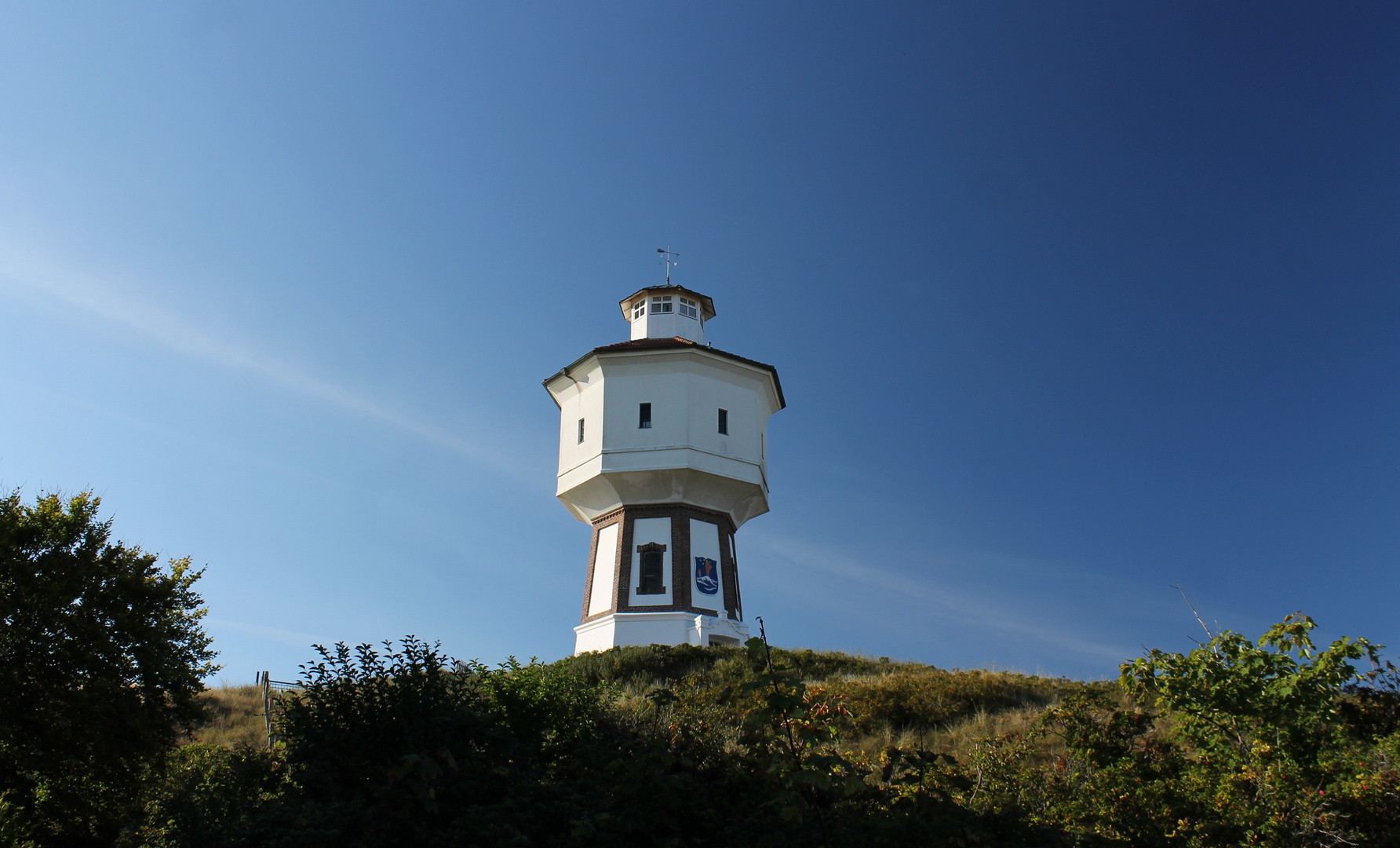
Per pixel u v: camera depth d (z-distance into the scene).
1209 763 14.41
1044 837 11.34
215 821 12.03
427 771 11.37
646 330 52.41
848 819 11.41
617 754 13.43
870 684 28.56
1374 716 14.62
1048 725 17.42
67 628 18.83
